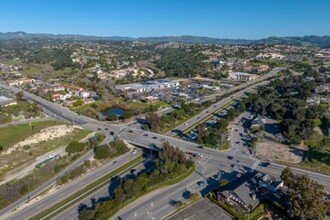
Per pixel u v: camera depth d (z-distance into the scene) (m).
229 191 99.44
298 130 155.50
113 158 136.62
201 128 159.75
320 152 138.88
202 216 91.69
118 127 175.25
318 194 86.19
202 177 116.12
